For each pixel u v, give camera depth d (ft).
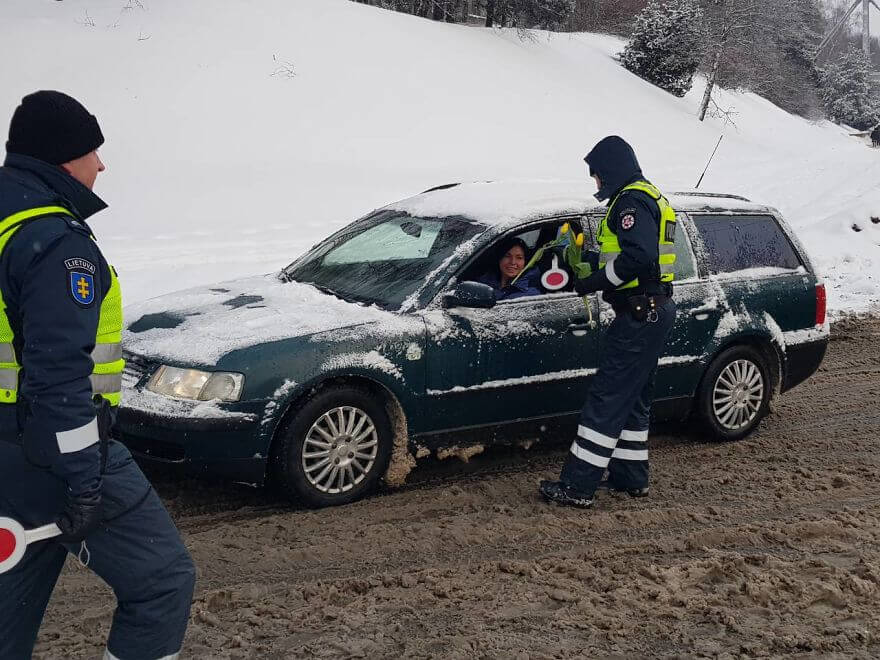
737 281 20.02
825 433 21.09
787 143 123.34
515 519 15.51
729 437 20.25
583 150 80.84
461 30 101.60
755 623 12.13
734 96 145.48
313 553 13.85
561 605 12.55
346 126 68.54
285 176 57.26
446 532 14.76
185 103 64.44
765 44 156.46
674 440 20.43
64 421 7.48
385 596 12.62
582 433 16.10
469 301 16.14
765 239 20.92
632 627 11.95
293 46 77.00
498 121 79.92
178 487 16.42
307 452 15.34
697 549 14.62
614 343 15.87
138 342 15.80
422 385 16.17
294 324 15.67
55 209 7.82
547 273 17.60
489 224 17.53
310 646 11.22
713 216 20.26
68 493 7.79
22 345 7.72
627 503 16.65
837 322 32.76
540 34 116.47
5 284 7.59
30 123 7.92
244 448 14.67
